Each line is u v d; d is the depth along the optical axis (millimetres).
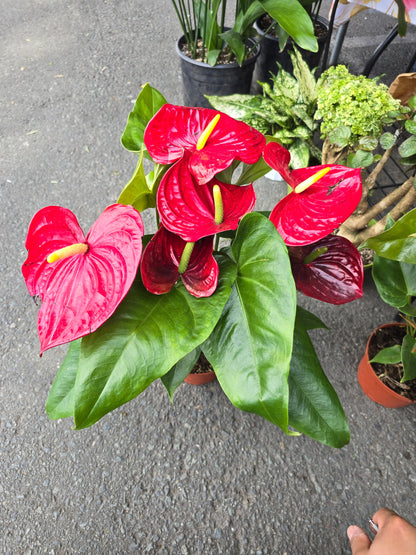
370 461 1415
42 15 3273
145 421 1480
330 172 874
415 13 1479
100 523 1301
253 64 2289
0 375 1585
